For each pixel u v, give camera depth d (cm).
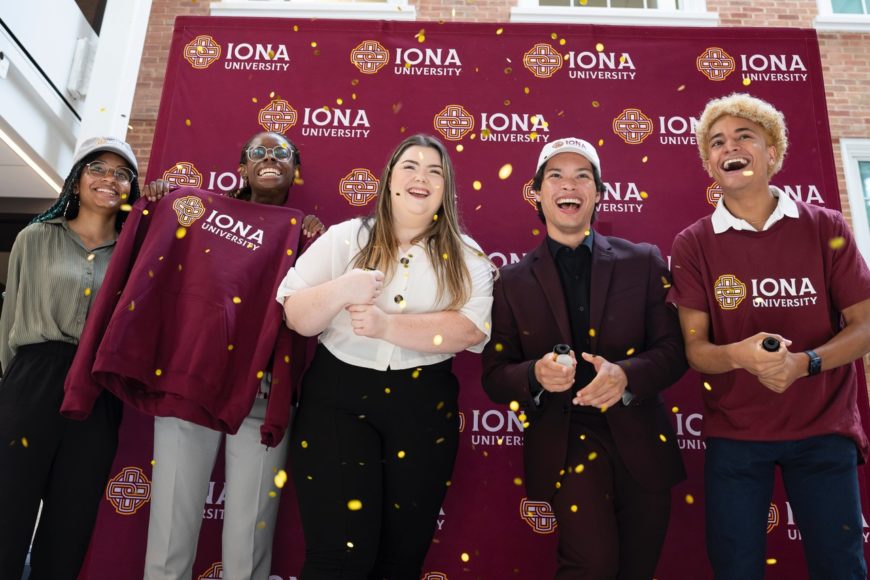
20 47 409
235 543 209
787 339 202
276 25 309
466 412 256
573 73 304
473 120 297
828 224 209
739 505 194
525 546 243
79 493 203
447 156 214
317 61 305
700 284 212
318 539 175
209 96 298
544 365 182
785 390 196
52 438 203
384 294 198
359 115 297
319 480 181
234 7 496
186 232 224
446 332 189
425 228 208
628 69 304
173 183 285
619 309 207
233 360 211
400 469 186
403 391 188
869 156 528
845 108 533
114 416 217
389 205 208
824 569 185
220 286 214
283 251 229
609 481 192
